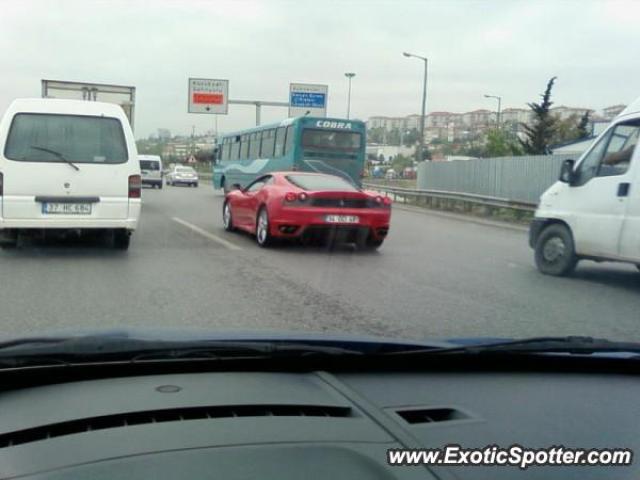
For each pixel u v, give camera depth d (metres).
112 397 2.71
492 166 25.73
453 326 6.43
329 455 2.24
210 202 24.31
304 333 3.34
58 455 2.21
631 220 8.38
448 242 14.04
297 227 11.20
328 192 11.27
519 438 2.53
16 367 2.84
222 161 30.69
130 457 2.19
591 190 9.06
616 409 2.91
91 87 19.97
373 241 11.78
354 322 6.43
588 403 2.97
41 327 5.89
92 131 9.70
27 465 2.15
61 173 9.50
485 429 2.59
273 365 3.16
